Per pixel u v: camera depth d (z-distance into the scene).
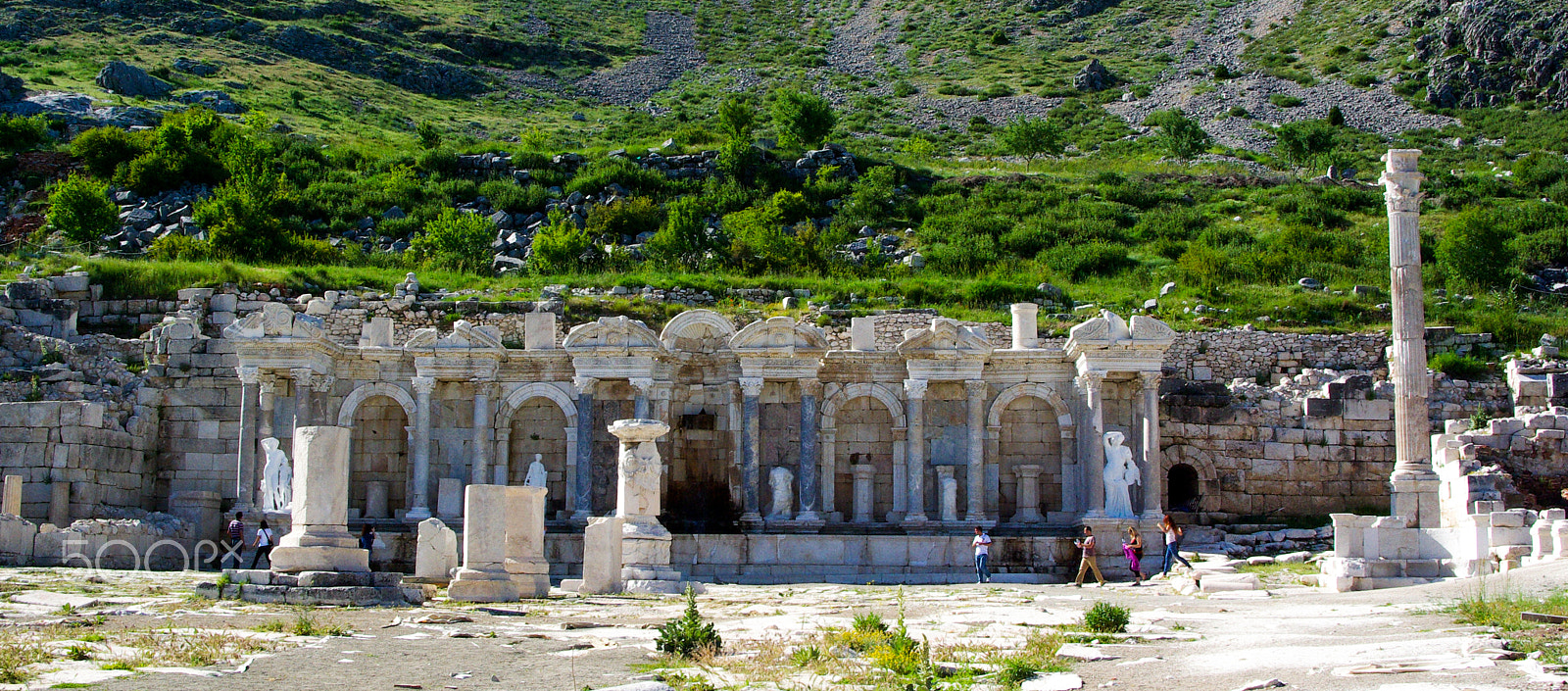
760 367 43.66
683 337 44.97
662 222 71.19
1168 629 20.75
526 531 28.75
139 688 14.49
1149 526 41.22
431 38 138.62
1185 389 47.22
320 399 43.00
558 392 43.78
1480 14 122.69
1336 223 71.50
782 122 92.81
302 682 15.31
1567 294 60.28
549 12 160.38
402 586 24.81
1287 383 48.31
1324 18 141.62
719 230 70.06
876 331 52.06
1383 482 46.12
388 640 19.06
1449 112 112.06
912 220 73.62
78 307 50.78
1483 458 42.66
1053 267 63.91
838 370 44.56
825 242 65.56
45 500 40.25
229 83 106.19
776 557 38.97
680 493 44.62
